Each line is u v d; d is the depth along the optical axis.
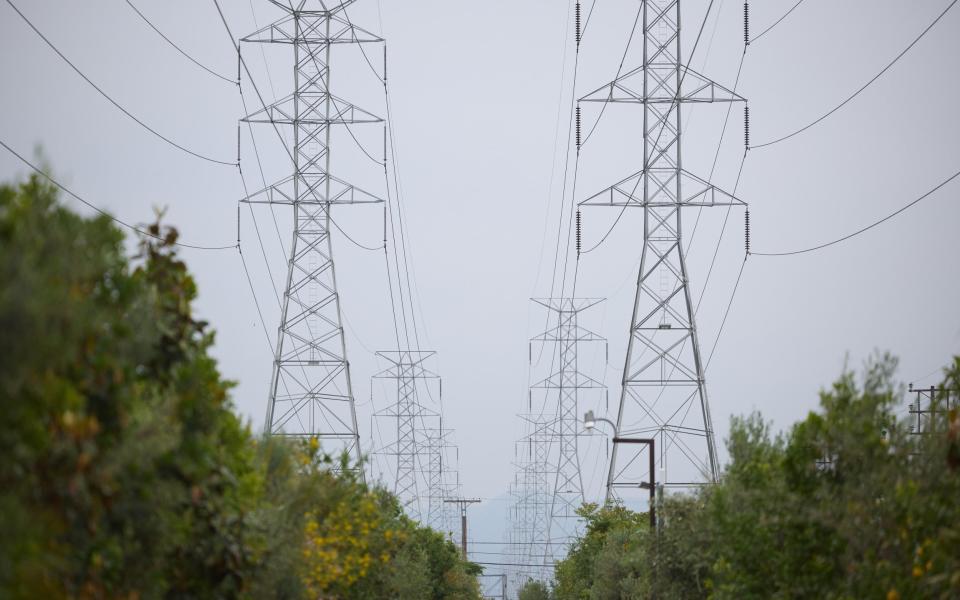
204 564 46.34
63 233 36.34
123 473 38.69
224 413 49.09
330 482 86.62
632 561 113.75
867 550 54.12
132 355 40.94
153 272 46.38
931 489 53.16
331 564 75.62
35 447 33.31
